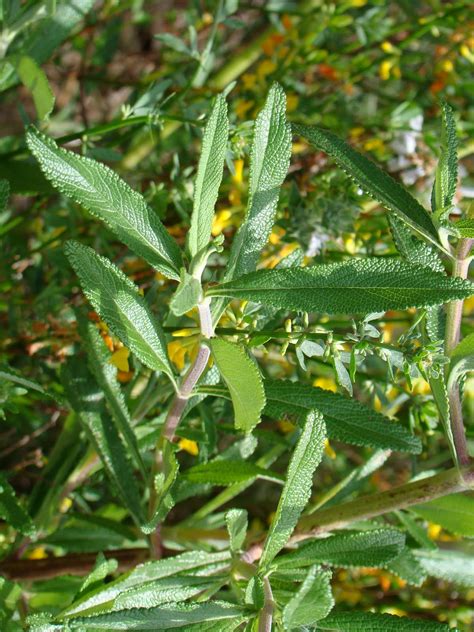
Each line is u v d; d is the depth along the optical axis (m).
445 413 0.25
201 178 0.21
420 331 0.26
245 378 0.21
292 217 0.37
